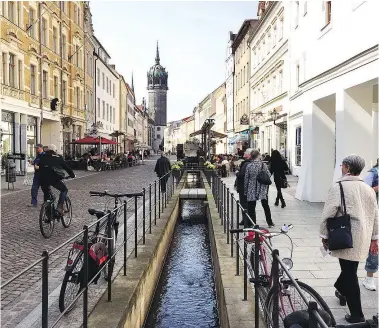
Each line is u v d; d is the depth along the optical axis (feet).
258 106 131.34
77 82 135.85
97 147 153.69
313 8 45.34
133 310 18.43
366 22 31.12
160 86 507.30
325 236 15.62
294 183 73.41
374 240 15.69
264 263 16.97
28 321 15.53
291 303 13.93
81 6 140.26
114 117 207.82
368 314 16.60
